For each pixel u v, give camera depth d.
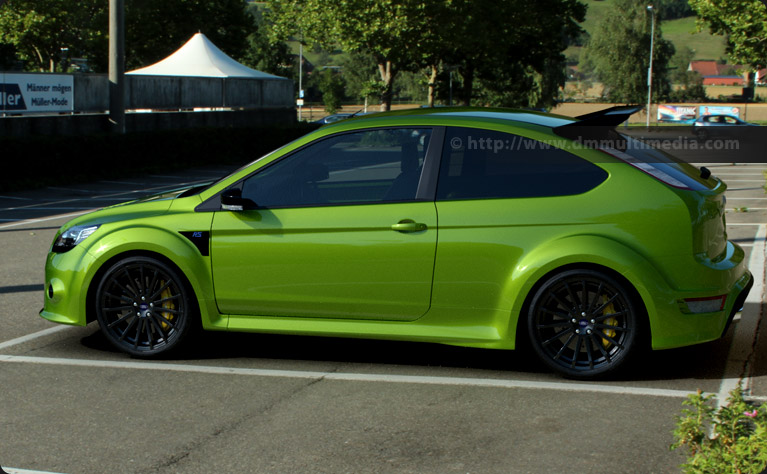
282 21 44.00
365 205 4.95
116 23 22.27
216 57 33.62
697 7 27.23
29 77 20.81
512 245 4.74
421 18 38.97
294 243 5.01
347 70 110.44
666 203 4.65
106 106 24.20
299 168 5.10
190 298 5.21
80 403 4.51
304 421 4.21
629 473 3.53
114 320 5.36
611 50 107.44
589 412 4.29
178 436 4.02
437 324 4.93
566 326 4.77
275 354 5.44
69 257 5.34
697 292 4.65
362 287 4.96
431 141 4.95
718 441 3.17
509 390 4.66
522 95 82.00
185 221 5.18
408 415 4.28
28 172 19.02
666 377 4.84
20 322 6.38
